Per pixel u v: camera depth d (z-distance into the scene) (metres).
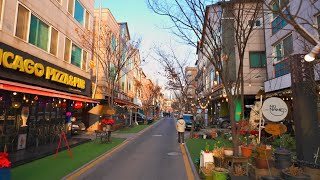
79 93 18.28
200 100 33.25
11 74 10.59
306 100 7.68
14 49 10.86
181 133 15.63
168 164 9.43
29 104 12.63
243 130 13.99
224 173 6.34
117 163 9.60
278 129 9.44
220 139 16.17
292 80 8.07
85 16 19.94
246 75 23.31
